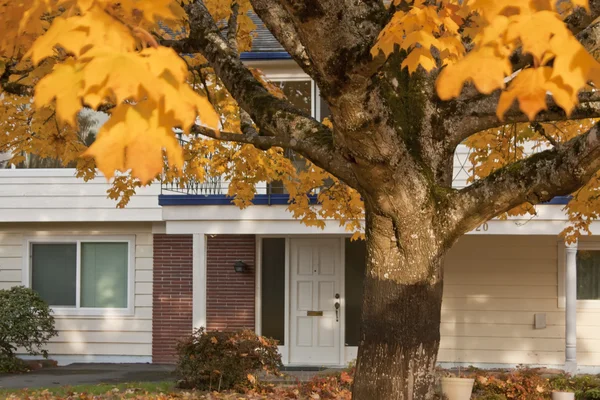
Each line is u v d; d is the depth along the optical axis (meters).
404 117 5.02
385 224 4.87
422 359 4.99
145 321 14.59
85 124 13.37
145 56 1.78
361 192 5.01
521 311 13.90
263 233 13.02
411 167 4.68
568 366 12.73
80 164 8.48
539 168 4.57
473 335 13.96
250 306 14.06
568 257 12.77
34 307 13.32
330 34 3.70
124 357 14.53
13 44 3.52
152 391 10.17
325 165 5.16
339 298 14.09
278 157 9.05
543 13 1.93
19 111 8.85
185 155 8.80
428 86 5.04
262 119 5.55
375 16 4.67
